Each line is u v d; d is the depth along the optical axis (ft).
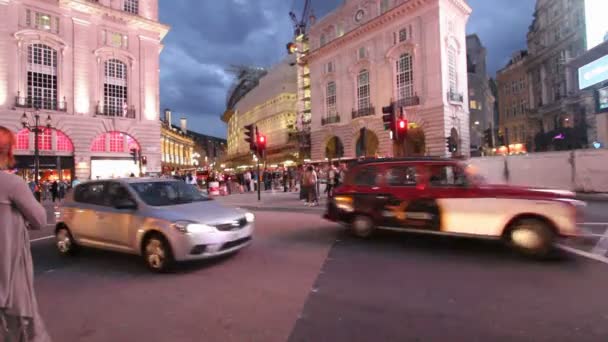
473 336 10.56
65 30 102.68
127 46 114.42
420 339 10.44
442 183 21.99
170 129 300.81
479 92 208.95
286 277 16.62
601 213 33.58
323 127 136.26
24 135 95.61
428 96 102.94
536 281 15.20
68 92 102.27
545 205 18.54
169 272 17.62
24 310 6.51
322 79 139.54
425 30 104.22
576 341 10.14
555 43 148.87
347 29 131.54
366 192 24.45
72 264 20.06
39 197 74.02
